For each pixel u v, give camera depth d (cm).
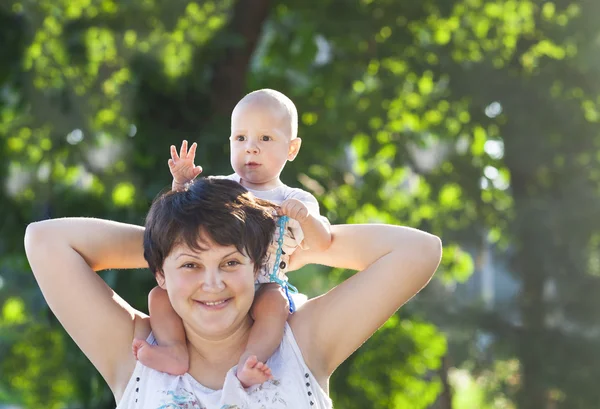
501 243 2125
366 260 521
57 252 520
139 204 1562
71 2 1814
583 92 1966
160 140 1597
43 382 2403
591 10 1916
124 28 1788
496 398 2081
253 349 495
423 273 513
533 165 1995
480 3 2055
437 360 2088
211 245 473
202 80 1661
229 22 1739
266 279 516
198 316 480
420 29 1989
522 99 1962
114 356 516
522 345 1992
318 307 513
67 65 1739
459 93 1991
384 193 2178
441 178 2133
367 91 2003
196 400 492
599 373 1966
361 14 1877
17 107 1733
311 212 516
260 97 545
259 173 543
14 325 2314
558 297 2025
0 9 1659
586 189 1991
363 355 1972
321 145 1862
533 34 2022
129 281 1344
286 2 1861
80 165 1767
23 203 1736
